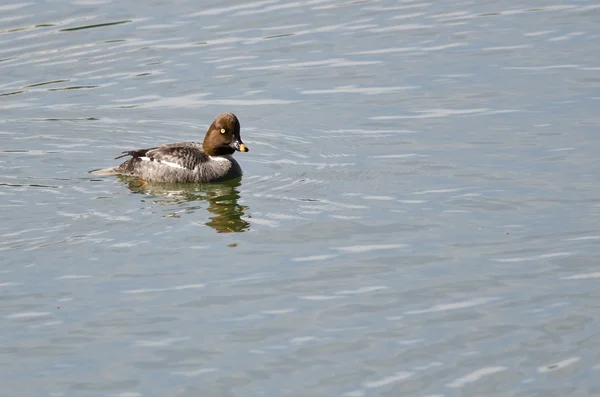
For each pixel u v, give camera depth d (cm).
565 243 1552
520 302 1358
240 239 1620
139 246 1597
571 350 1221
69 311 1371
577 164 1912
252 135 2175
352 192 1834
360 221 1686
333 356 1233
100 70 2536
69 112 2312
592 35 2644
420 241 1588
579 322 1291
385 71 2484
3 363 1236
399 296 1391
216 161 1950
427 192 1812
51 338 1296
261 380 1182
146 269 1508
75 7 2925
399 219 1688
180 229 1670
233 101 2358
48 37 2725
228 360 1229
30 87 2453
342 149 2077
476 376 1175
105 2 2977
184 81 2469
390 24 2795
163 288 1439
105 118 2280
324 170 1964
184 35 2738
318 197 1816
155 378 1194
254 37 2719
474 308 1346
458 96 2323
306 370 1202
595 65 2452
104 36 2731
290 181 1916
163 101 2370
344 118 2242
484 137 2089
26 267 1520
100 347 1271
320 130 2184
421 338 1269
